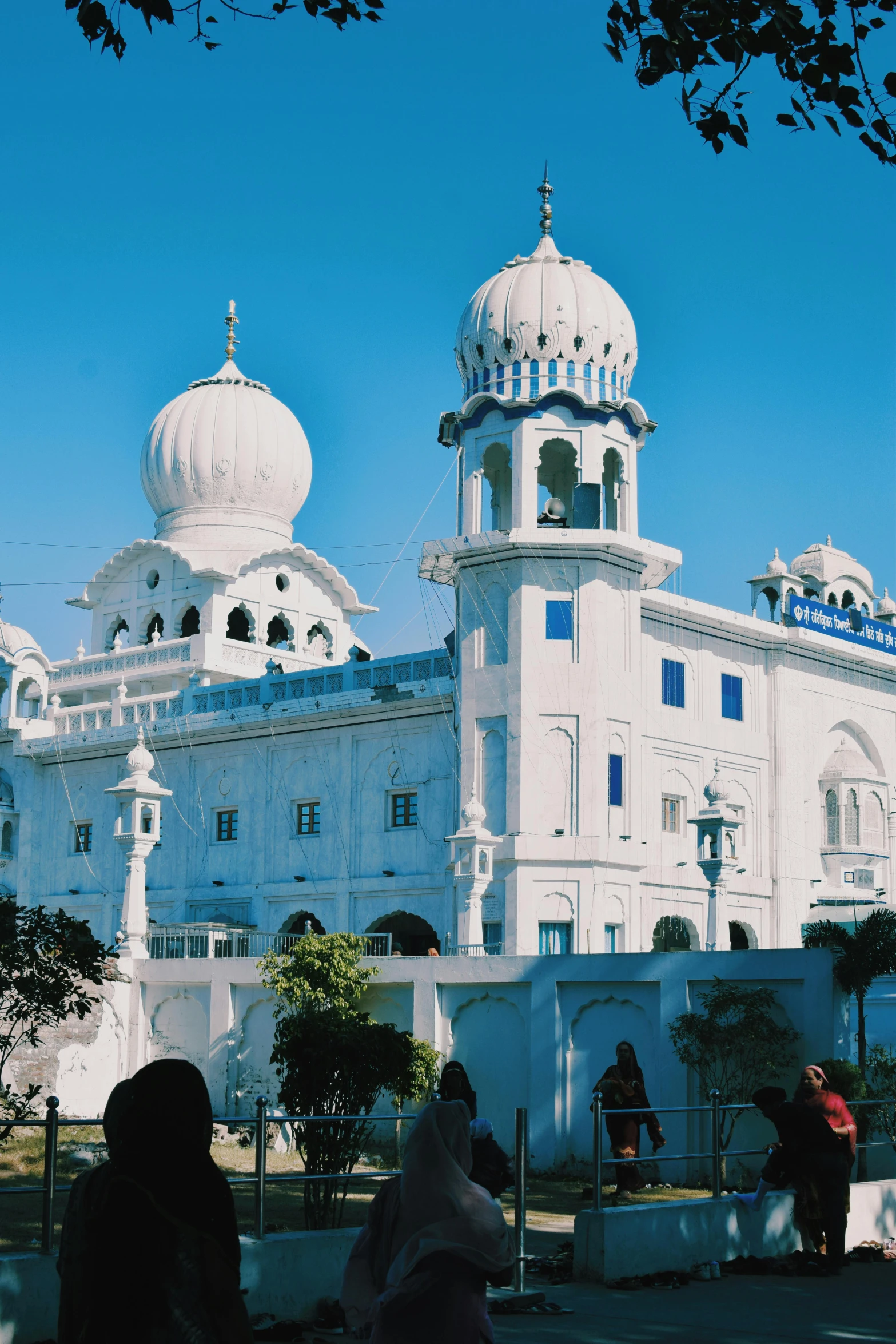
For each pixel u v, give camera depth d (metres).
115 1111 4.95
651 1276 12.16
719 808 28.61
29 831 43.59
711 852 28.83
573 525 33.75
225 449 45.78
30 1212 15.71
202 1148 4.82
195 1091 4.86
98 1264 4.60
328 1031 15.12
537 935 31.98
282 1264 10.72
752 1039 18.20
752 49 8.86
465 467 34.66
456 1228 6.09
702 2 8.75
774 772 38.31
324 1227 14.54
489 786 33.00
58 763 43.53
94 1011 26.02
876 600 43.69
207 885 39.41
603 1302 11.29
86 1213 4.77
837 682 40.50
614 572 33.75
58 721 44.25
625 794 33.34
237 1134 23.55
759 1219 13.45
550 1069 20.83
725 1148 18.98
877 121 8.96
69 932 14.17
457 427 35.19
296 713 37.62
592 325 34.12
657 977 20.03
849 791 39.38
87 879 42.19
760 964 19.16
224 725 38.97
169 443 46.22
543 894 32.03
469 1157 6.36
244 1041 25.20
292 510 47.16
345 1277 6.42
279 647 45.84
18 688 44.66
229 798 39.41
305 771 37.88
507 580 33.34
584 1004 20.84
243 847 38.84
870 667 41.56
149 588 45.62
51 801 43.62
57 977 14.13
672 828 35.66
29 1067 24.66
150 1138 4.76
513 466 33.94
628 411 34.66
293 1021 15.66
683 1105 19.55
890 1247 14.12
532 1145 20.77
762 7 8.77
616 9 9.07
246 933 29.09
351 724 36.94
